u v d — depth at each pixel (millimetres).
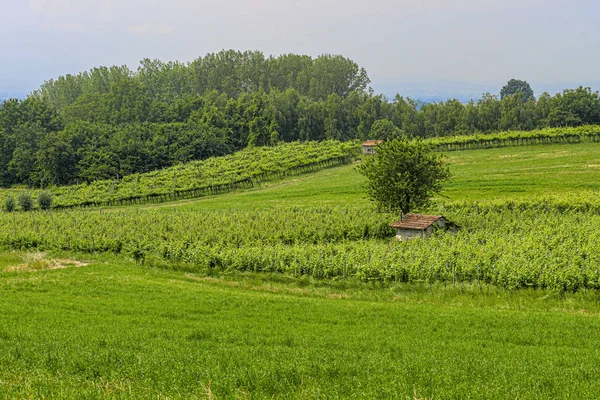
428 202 53750
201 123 148500
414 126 157125
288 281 36375
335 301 29562
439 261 35688
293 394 14180
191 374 15742
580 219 50969
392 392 14234
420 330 22844
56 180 114312
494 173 85875
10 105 144875
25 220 63344
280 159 115438
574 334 21984
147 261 43469
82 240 49312
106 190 99250
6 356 17625
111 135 132125
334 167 113250
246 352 18453
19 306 26828
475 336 21844
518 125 147625
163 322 23906
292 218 57375
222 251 41406
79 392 13914
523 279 32062
